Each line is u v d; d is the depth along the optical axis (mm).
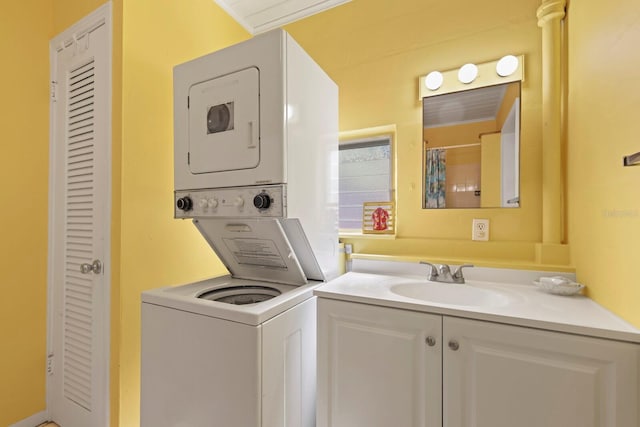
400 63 2010
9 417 1767
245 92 1360
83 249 1772
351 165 2201
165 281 1846
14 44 1817
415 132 1961
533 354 1023
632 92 916
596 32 1183
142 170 1717
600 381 940
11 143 1803
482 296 1482
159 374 1377
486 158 1780
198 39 2100
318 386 1389
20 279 1830
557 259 1536
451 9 1867
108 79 1657
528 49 1683
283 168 1288
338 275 1938
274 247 1594
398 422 1227
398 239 1967
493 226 1755
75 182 1829
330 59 2240
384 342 1259
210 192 1468
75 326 1795
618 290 1025
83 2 1799
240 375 1159
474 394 1103
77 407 1751
